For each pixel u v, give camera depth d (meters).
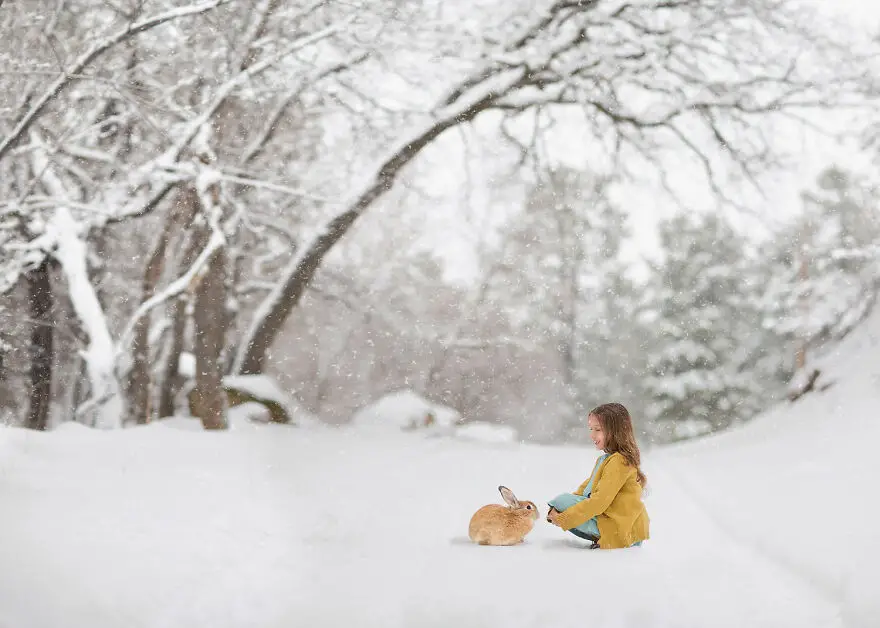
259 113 16.50
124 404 15.10
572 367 37.28
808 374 14.49
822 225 25.89
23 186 15.16
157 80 14.65
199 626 3.03
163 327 17.22
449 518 5.30
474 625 3.03
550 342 36.31
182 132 13.70
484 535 4.42
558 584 3.46
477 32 14.83
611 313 37.62
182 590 3.26
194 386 13.54
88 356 13.79
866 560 3.72
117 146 15.91
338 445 10.43
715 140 15.77
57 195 14.71
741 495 6.52
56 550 3.53
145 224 18.06
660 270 35.34
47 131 14.62
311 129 17.20
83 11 13.95
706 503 6.45
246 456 8.05
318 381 34.62
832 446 9.09
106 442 7.84
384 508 5.55
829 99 15.23
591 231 34.31
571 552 4.26
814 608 3.33
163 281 18.19
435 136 15.60
